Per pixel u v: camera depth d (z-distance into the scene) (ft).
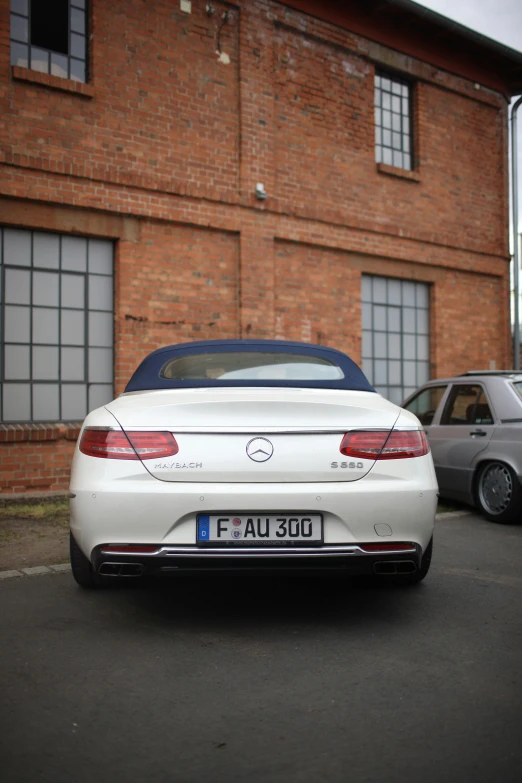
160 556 10.75
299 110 33.58
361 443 11.27
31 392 26.27
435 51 39.45
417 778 7.07
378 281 37.35
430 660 10.36
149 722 8.30
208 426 11.09
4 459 24.91
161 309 28.78
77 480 11.25
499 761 7.40
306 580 14.99
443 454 24.18
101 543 10.90
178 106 29.35
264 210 31.63
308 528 10.95
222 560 10.80
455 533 20.38
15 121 25.40
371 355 36.78
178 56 29.45
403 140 38.96
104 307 27.99
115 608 12.89
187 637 11.34
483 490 22.49
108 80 27.53
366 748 7.68
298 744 7.77
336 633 11.58
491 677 9.71
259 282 31.35
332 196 34.65
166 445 11.02
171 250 29.12
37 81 25.67
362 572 11.31
